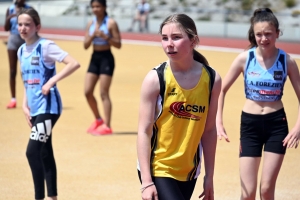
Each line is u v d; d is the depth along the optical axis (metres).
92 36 26.78
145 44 80.19
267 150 15.15
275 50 15.51
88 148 24.33
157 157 11.81
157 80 11.44
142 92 11.52
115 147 24.62
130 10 106.00
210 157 12.27
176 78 11.48
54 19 110.75
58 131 27.64
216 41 85.44
